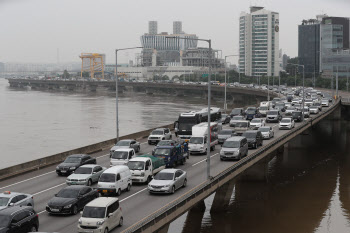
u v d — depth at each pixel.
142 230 33.88
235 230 52.97
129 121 172.75
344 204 64.06
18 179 55.97
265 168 74.62
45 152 115.31
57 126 161.88
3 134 144.50
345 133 134.38
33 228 35.06
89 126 160.25
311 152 104.31
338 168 87.75
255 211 60.16
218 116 91.75
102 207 35.19
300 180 78.06
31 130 152.88
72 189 42.09
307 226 54.78
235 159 64.31
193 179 53.34
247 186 73.62
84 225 34.50
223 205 58.44
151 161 53.31
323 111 142.00
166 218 37.81
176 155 60.59
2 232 31.75
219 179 50.31
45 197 46.97
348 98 187.75
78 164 57.88
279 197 67.25
